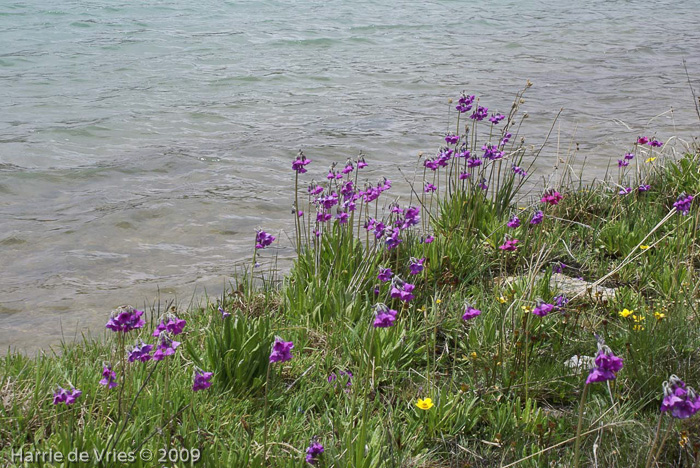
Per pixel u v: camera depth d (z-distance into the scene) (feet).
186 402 12.91
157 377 13.51
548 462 11.70
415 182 31.04
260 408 13.50
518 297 16.75
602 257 20.47
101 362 14.48
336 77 56.18
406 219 17.06
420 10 100.27
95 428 11.76
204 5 95.81
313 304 17.35
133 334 16.72
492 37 80.53
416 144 37.88
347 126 41.63
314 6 98.94
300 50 68.69
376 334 14.88
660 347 14.23
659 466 11.41
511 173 25.18
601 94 51.01
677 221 20.71
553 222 23.00
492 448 12.51
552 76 58.39
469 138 38.50
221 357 14.17
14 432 11.99
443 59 65.87
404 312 16.84
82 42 68.69
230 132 40.16
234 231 26.11
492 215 22.54
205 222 26.86
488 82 55.42
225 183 31.45
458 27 87.20
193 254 23.99
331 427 12.68
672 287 17.33
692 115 43.93
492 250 21.04
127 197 29.40
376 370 14.55
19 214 27.14
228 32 76.59
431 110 45.80
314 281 17.84
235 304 18.31
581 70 61.41
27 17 81.41
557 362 14.62
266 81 54.19
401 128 41.19
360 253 18.98
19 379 13.65
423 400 12.63
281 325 16.65
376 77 56.59
